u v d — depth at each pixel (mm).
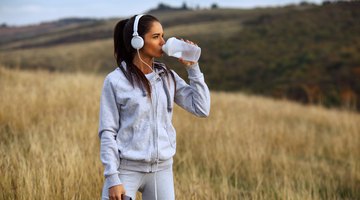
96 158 5164
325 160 7973
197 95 2811
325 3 54125
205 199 4523
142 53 2748
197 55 2734
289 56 40375
